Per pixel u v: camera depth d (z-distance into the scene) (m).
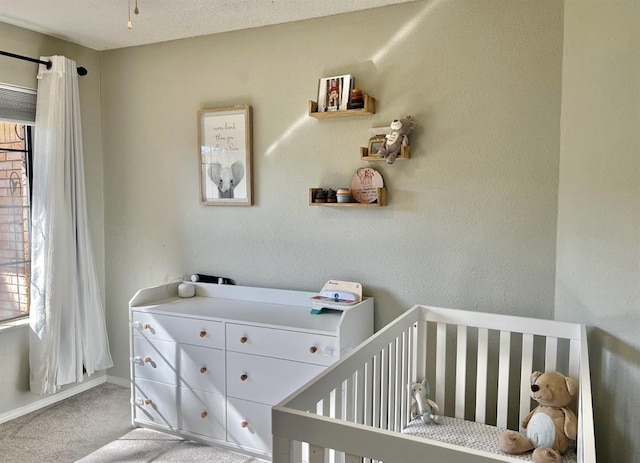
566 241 2.15
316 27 2.76
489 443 2.03
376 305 2.71
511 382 2.42
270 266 2.99
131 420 2.96
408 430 2.15
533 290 2.37
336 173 2.77
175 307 2.84
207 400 2.67
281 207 2.93
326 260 2.83
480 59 2.40
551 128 2.29
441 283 2.55
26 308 3.11
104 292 3.52
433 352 2.59
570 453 1.89
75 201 3.09
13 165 3.00
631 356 1.63
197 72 3.12
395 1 2.52
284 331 2.45
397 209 2.63
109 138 3.43
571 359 2.07
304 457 2.19
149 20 2.80
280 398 2.48
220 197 3.07
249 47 2.95
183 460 2.54
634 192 1.60
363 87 2.66
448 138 2.49
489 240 2.44
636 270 1.60
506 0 2.33
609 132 1.74
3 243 2.96
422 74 2.53
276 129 2.91
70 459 2.52
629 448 1.63
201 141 3.10
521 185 2.36
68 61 3.01
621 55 1.66
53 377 2.97
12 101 2.87
